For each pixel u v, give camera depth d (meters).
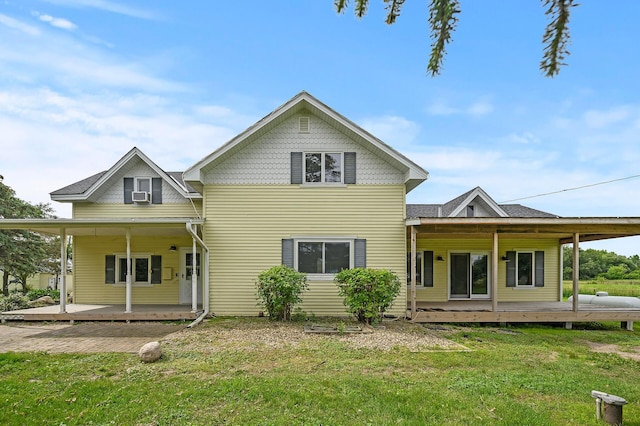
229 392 5.19
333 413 4.60
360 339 8.58
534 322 12.08
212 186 11.95
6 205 22.48
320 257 11.88
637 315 11.20
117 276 14.48
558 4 1.44
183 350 7.52
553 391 5.43
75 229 12.54
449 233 11.43
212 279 11.79
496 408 4.77
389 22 1.92
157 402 4.88
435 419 4.47
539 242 15.15
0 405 4.85
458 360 6.98
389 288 10.46
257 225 11.91
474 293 14.93
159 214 14.56
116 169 14.22
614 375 6.48
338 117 11.62
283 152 12.08
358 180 12.02
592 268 41.72
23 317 11.19
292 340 8.42
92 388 5.36
